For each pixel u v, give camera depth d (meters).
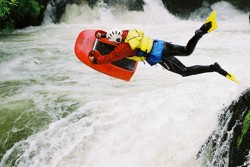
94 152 5.47
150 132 5.63
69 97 7.05
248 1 19.64
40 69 9.12
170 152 5.20
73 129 5.97
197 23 17.98
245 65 8.76
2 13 10.38
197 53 10.15
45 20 16.31
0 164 5.70
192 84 7.32
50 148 5.70
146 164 5.15
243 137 4.27
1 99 7.12
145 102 6.55
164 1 19.14
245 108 4.56
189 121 5.66
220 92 6.59
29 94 7.32
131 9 17.38
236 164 4.27
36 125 6.19
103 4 17.11
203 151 4.93
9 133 6.09
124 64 5.53
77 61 9.78
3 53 10.46
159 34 13.82
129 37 4.75
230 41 11.88
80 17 16.52
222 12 19.58
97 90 7.39
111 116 6.18
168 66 5.00
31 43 12.02
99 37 5.52
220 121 5.04
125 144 5.50
